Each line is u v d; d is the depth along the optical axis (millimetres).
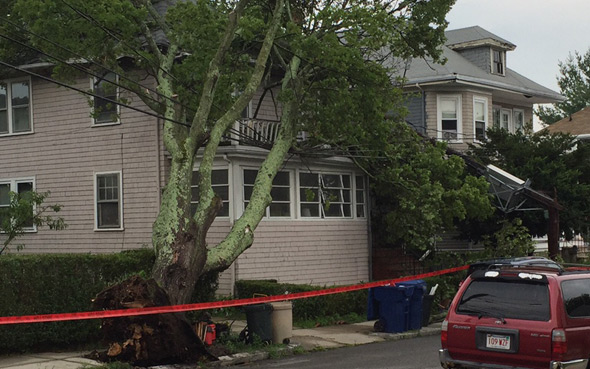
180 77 18391
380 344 17422
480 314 10578
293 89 19141
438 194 23969
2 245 26953
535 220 27359
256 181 18141
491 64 36094
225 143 23062
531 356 10148
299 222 24953
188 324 14414
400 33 19828
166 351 14312
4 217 21891
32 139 26812
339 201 26688
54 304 15297
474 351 10562
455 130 33688
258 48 20766
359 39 20047
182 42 18594
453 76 32531
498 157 29562
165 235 15578
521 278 10453
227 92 18625
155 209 24266
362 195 27672
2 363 14148
